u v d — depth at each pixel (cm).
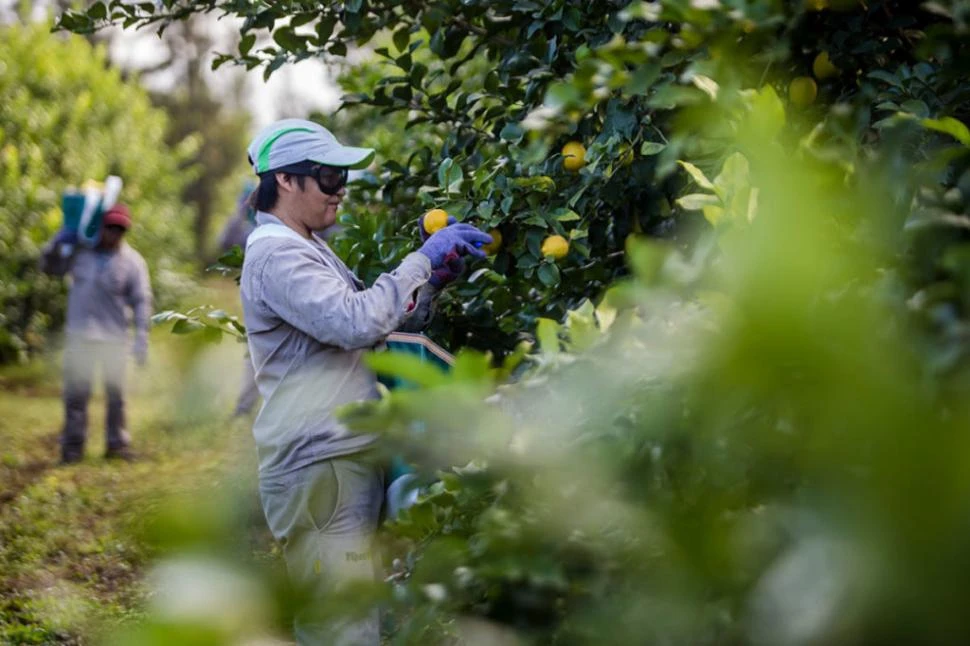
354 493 320
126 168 1464
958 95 226
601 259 342
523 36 371
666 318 137
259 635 77
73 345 852
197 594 73
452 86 397
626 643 103
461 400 119
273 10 385
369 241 384
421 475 183
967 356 95
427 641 160
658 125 319
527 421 140
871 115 260
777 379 80
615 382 127
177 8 402
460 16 384
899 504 72
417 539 188
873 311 101
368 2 379
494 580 144
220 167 2586
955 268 105
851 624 72
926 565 71
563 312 355
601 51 152
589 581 127
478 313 384
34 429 1003
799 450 94
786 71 277
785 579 78
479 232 337
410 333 347
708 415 101
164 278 1446
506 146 356
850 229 132
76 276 867
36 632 488
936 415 77
